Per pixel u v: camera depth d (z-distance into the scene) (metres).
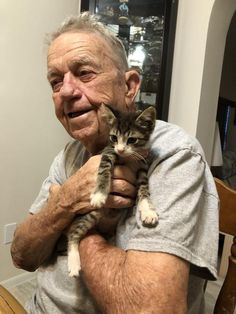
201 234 0.83
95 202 0.93
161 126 1.06
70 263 0.95
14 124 2.33
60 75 1.12
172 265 0.73
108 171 0.97
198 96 2.31
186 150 0.90
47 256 1.12
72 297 0.98
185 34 2.37
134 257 0.76
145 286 0.71
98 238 0.94
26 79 2.35
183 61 2.40
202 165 0.91
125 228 0.92
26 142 2.42
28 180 2.49
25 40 2.29
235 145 5.00
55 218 1.02
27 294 2.35
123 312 0.72
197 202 0.83
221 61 2.41
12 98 2.29
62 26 1.16
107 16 2.55
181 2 2.38
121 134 1.06
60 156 1.33
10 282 2.47
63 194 1.01
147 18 2.49
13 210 2.44
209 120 2.45
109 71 1.10
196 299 0.91
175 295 0.71
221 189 1.05
